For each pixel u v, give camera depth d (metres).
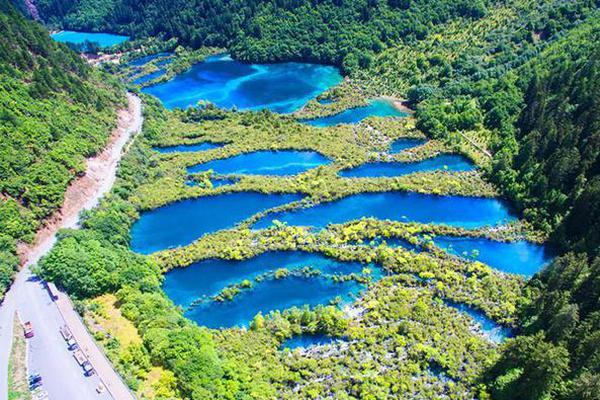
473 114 151.25
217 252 106.44
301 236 109.94
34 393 68.62
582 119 118.38
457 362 80.19
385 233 109.75
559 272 86.88
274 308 94.25
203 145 156.25
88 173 125.12
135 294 87.31
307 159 144.62
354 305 92.88
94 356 73.81
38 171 112.75
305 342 86.06
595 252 94.31
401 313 89.38
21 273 93.56
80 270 88.12
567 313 74.00
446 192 124.00
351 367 79.94
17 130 118.06
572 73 137.88
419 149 143.62
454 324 87.31
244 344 83.88
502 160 126.25
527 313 88.12
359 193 125.44
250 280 100.50
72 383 69.94
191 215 121.56
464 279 97.31
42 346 76.44
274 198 126.06
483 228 112.00
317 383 77.25
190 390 69.12
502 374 76.00
